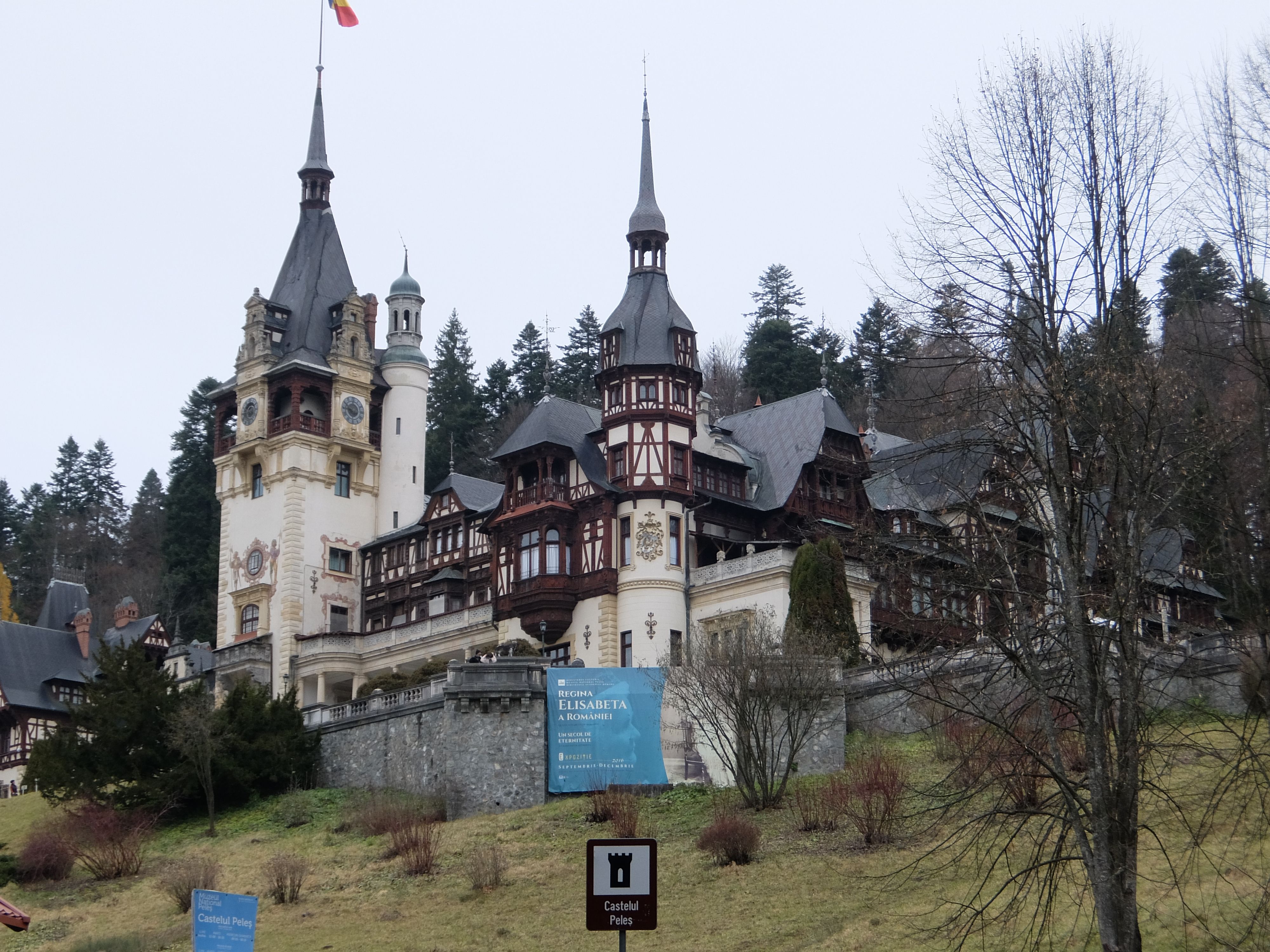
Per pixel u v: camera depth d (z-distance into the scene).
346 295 87.81
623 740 51.72
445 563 77.81
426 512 79.19
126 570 126.50
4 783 91.56
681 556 64.88
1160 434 26.75
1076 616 26.23
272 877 45.72
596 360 120.62
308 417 82.69
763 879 40.53
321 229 89.38
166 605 108.44
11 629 94.81
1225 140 30.83
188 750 56.41
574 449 66.88
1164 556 32.41
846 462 68.38
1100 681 26.27
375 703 58.16
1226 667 35.12
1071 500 27.03
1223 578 27.98
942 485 28.77
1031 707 32.00
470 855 46.53
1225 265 31.25
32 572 125.38
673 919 38.78
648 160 70.19
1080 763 32.47
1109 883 25.05
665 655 61.09
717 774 50.34
